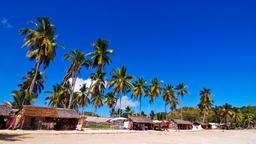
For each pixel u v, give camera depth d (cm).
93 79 7275
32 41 4822
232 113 14712
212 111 15000
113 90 7638
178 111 15112
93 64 6353
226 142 5053
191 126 10688
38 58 4762
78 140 3541
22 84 7200
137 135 5209
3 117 4581
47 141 3136
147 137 4869
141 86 8862
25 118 4731
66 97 7731
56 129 5100
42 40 4778
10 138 3098
